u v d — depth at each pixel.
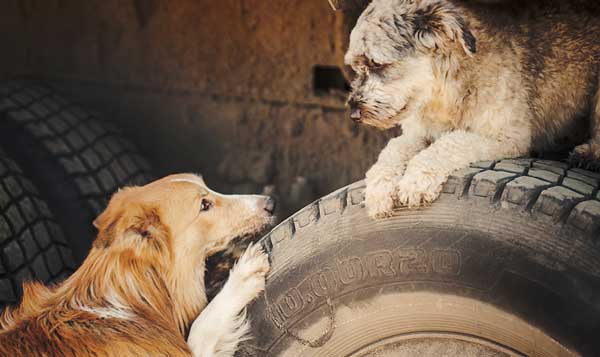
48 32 3.46
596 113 2.54
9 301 2.71
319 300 2.43
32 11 3.46
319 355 2.43
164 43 3.34
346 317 2.41
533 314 2.29
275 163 3.26
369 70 2.59
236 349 2.49
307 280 2.44
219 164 3.33
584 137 2.61
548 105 2.58
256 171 3.27
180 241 2.63
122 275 2.56
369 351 2.40
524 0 2.61
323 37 3.13
